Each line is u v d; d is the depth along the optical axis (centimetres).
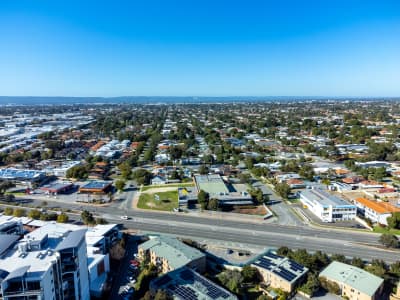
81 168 16625
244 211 11919
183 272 6962
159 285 6500
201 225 10725
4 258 5538
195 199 12650
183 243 8481
